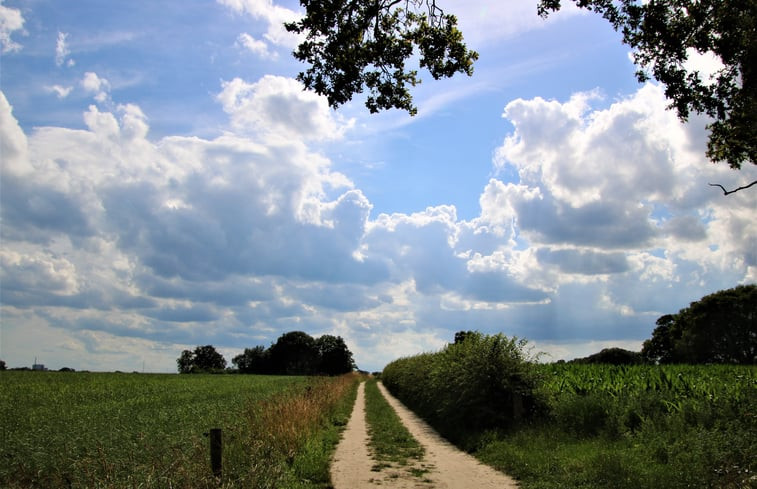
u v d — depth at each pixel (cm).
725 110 1180
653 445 1107
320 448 1380
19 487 842
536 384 1767
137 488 722
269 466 926
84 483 806
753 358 4662
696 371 1864
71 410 2014
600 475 929
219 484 790
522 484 1017
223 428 1253
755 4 1021
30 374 5338
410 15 1195
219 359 14112
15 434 1264
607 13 1138
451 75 1221
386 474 1128
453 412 1839
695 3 1094
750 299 4653
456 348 2105
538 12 1146
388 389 5428
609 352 5744
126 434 1147
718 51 1103
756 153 1244
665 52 1137
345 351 13250
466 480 1066
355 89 1209
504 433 1574
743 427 1082
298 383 4597
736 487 817
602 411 1498
